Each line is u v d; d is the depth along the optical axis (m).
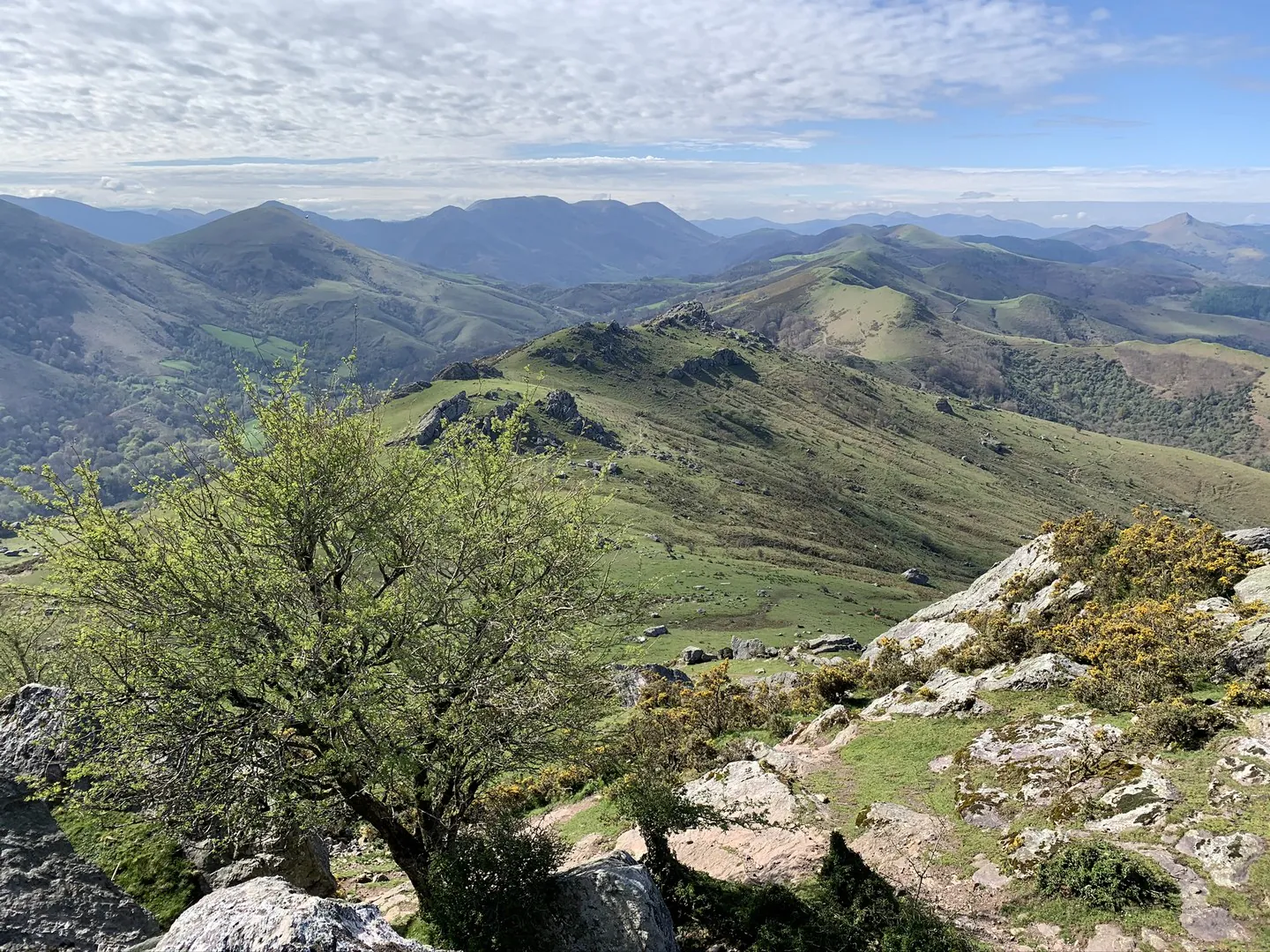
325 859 17.34
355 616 13.57
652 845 15.08
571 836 19.92
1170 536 28.77
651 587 18.88
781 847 16.27
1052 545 34.84
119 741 13.21
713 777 20.48
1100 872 12.87
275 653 13.77
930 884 14.35
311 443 15.09
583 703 15.88
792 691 31.20
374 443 16.61
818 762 21.31
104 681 13.13
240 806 13.07
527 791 25.36
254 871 14.23
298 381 15.75
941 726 21.31
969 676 24.72
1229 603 23.38
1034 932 12.64
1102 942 11.95
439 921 12.55
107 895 11.44
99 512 13.70
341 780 14.63
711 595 115.12
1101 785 15.69
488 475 17.02
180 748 12.98
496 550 16.56
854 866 14.02
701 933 13.52
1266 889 11.89
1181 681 19.05
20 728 14.49
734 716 28.67
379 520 15.40
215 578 14.01
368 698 13.54
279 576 14.40
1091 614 26.23
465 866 12.75
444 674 14.73
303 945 7.73
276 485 14.57
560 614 16.00
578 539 16.88
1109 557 29.55
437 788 15.77
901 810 17.00
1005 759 18.12
